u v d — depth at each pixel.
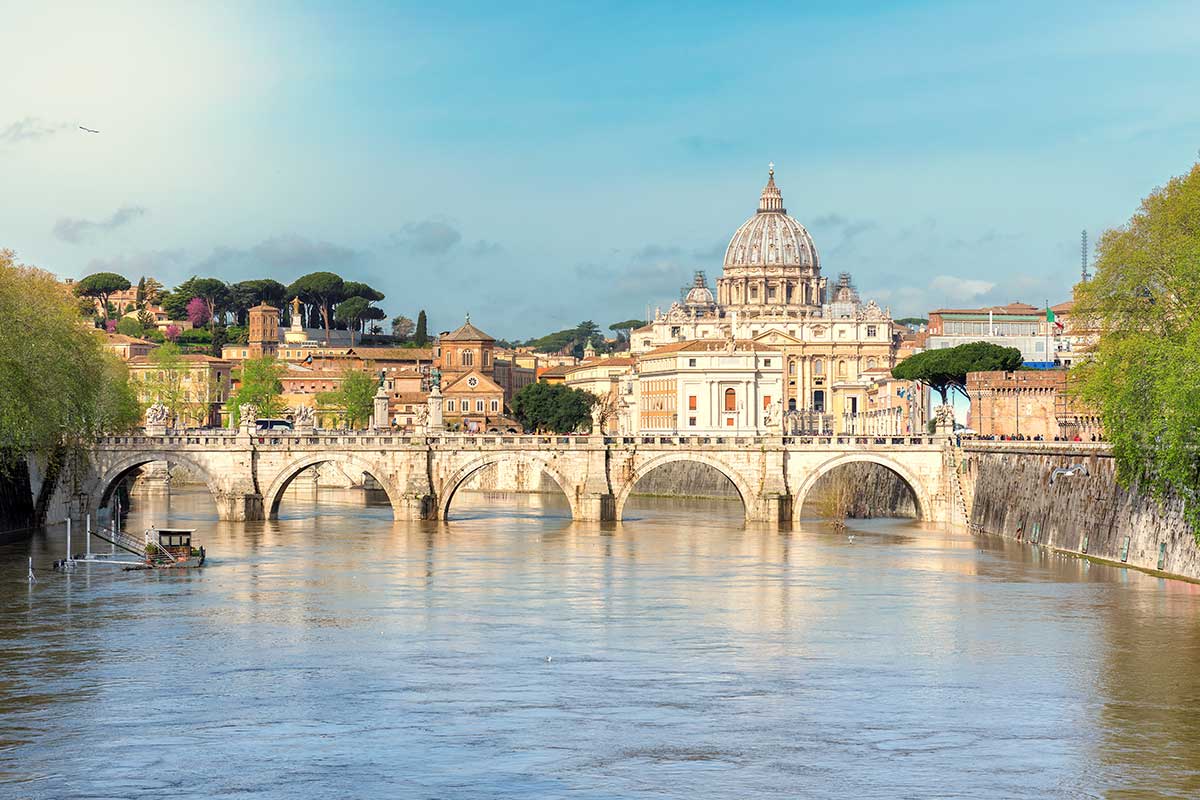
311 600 146.62
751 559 182.25
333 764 90.12
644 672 113.25
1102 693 106.19
